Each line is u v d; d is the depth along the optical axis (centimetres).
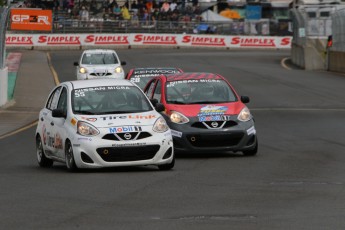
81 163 4097
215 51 19050
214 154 5138
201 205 3088
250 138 4881
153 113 4278
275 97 9700
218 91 5159
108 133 4075
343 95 9838
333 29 13900
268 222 2719
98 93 4412
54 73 13200
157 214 2892
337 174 4081
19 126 7681
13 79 12194
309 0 19638
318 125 6975
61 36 19062
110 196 3334
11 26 12719
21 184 3788
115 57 11488
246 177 3962
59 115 4316
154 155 4112
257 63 15375
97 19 19800
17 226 2684
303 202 3156
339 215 2848
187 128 4819
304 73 13262
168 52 18238
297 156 4919
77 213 2931
